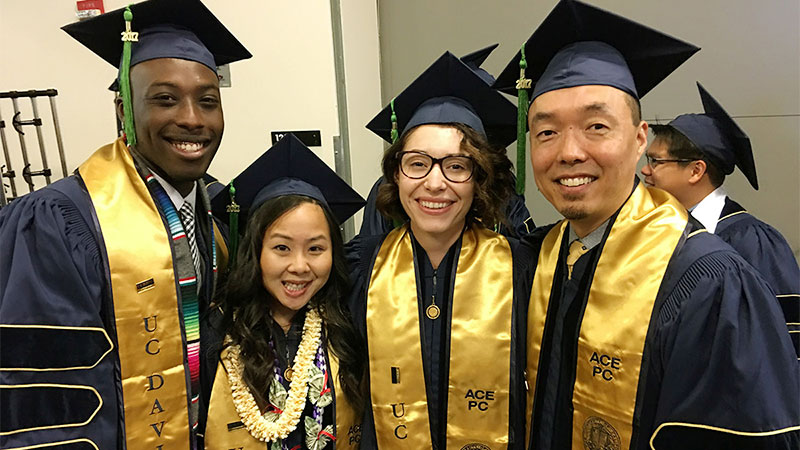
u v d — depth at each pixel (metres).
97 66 2.96
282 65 3.23
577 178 1.12
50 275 1.14
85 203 1.25
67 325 1.12
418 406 1.45
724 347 0.98
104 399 1.21
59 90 2.97
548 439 1.29
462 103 1.49
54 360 1.11
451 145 1.37
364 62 3.66
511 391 1.40
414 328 1.47
